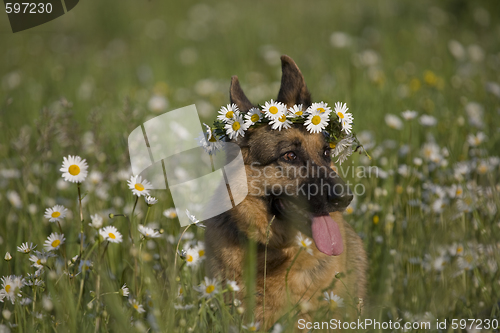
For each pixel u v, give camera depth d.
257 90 9.07
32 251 3.61
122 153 5.91
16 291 3.26
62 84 10.59
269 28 13.99
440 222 4.52
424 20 13.32
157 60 12.00
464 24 12.59
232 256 4.09
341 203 3.96
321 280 3.99
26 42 14.50
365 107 7.45
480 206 4.63
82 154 6.23
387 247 4.43
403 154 5.48
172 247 4.20
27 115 8.48
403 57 10.72
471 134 5.82
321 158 4.26
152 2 17.36
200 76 10.91
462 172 4.84
